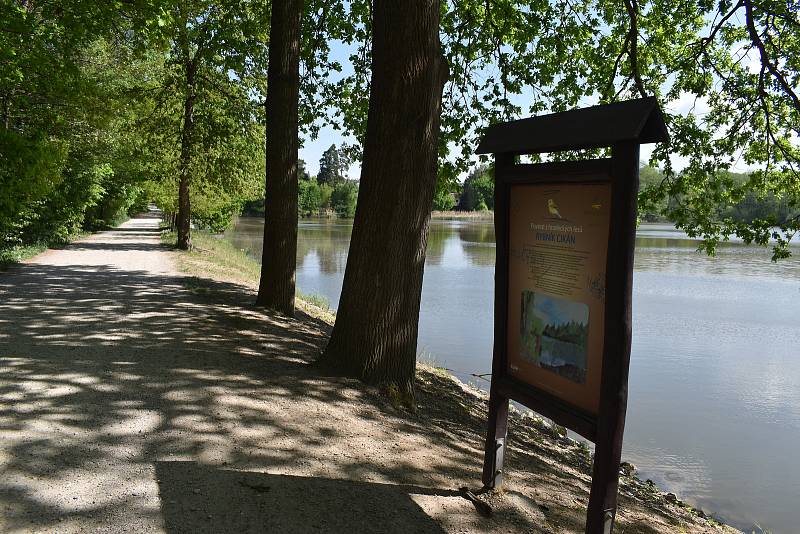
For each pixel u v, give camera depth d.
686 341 15.62
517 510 4.09
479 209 129.38
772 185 10.42
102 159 22.86
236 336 7.90
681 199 10.84
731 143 10.45
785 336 16.30
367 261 6.21
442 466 4.66
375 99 6.10
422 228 6.29
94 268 15.75
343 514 3.63
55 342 6.85
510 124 3.98
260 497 3.68
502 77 11.66
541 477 5.16
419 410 6.32
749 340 15.81
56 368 5.76
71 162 21.05
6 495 3.37
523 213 3.93
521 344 3.98
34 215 18.05
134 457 4.00
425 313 18.31
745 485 7.37
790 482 7.48
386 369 6.26
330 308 17.11
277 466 4.12
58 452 3.95
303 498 3.74
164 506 3.44
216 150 21.86
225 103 21.22
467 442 5.63
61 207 22.02
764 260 39.16
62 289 11.48
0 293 10.54
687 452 8.41
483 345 14.25
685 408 10.31
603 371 3.21
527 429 7.96
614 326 3.13
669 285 26.61
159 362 6.23
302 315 11.24
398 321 6.27
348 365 6.27
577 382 3.50
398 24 5.86
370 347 6.22
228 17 13.50
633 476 7.33
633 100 3.05
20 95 14.59
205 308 9.91
